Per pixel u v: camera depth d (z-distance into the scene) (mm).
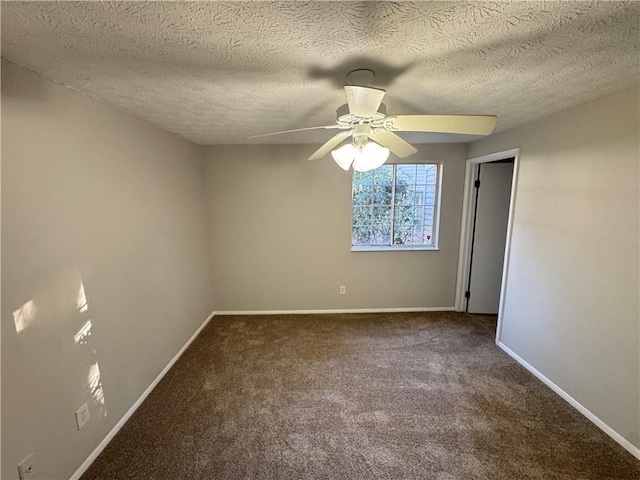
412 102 1909
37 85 1388
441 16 952
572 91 1729
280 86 1575
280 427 1984
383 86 1609
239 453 1789
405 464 1707
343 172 3551
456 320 3613
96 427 1767
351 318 3684
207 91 1642
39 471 1404
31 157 1359
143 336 2264
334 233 3688
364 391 2338
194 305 3242
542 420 2010
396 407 2158
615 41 1139
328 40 1100
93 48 1146
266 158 3512
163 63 1283
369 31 1041
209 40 1093
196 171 3330
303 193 3590
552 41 1137
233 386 2414
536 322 2465
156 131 2467
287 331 3369
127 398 2062
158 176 2500
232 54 1209
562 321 2205
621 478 1599
